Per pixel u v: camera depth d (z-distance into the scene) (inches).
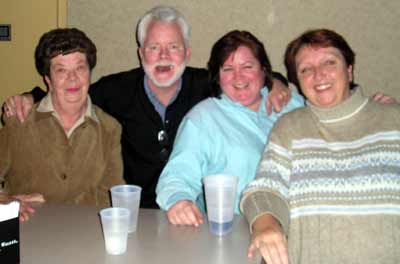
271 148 62.7
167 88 84.7
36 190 76.4
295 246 59.6
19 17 110.5
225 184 51.4
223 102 72.2
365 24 102.7
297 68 65.4
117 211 48.1
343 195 58.4
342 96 63.7
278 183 58.4
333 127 62.3
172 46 81.9
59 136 76.7
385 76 104.3
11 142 76.6
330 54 62.9
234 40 70.6
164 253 46.8
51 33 76.2
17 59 112.0
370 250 57.2
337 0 102.6
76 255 46.0
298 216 59.4
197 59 107.5
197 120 69.1
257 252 46.9
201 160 66.9
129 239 50.7
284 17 104.0
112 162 81.0
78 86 75.4
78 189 77.8
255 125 70.7
